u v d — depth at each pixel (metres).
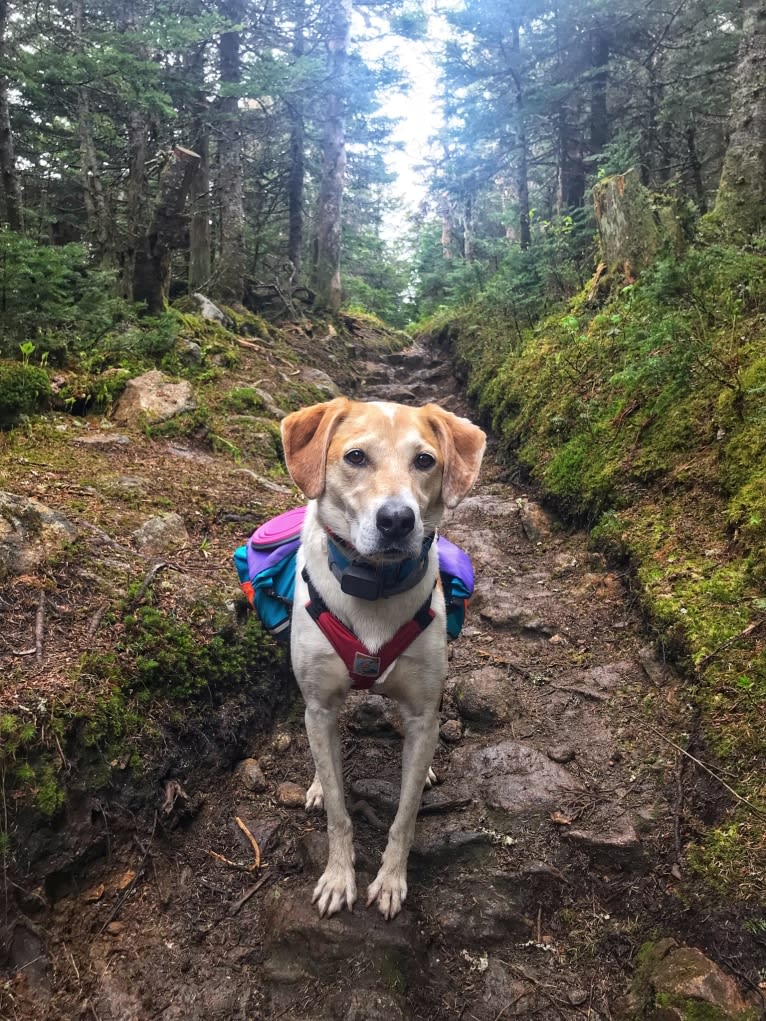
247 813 2.75
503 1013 2.10
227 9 10.89
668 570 3.51
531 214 9.86
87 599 2.95
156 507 4.01
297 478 2.44
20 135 12.88
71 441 4.66
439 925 2.33
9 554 2.92
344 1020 2.00
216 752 2.88
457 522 5.36
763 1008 1.92
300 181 14.62
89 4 12.23
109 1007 2.05
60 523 3.27
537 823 2.65
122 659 2.72
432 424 2.54
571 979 2.19
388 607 2.31
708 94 10.70
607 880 2.43
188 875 2.48
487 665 3.62
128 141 11.23
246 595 3.07
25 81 7.77
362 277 24.67
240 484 4.86
